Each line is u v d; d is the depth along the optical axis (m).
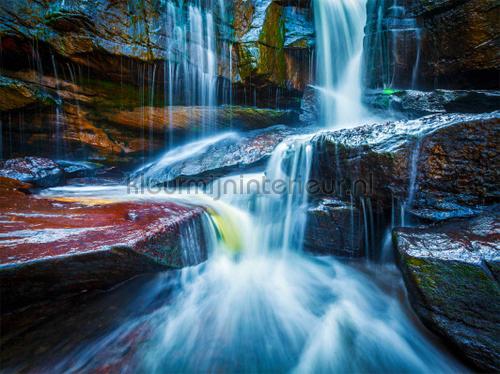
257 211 6.36
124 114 9.10
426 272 3.09
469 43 6.10
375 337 3.43
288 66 9.20
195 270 4.63
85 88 8.27
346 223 5.05
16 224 3.86
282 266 5.33
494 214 3.57
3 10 6.59
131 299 3.81
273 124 9.74
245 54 8.21
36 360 2.83
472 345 2.68
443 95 6.42
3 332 2.91
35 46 7.03
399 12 7.25
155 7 7.55
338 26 9.68
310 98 9.52
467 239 3.30
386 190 4.33
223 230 5.45
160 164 9.21
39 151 8.80
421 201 4.08
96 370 2.84
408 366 3.02
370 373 2.99
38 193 6.35
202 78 8.43
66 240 3.44
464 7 6.04
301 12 9.46
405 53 7.28
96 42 7.15
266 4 8.39
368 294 4.25
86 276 3.33
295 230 5.68
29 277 2.90
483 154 3.65
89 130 9.10
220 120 9.41
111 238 3.57
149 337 3.37
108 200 5.68
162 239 3.94
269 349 3.30
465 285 2.85
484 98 5.91
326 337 3.49
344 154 4.84
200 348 3.29
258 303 4.20
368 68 8.47
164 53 7.75
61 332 3.18
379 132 4.63
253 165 7.55
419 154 4.01
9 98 7.45
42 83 7.80
